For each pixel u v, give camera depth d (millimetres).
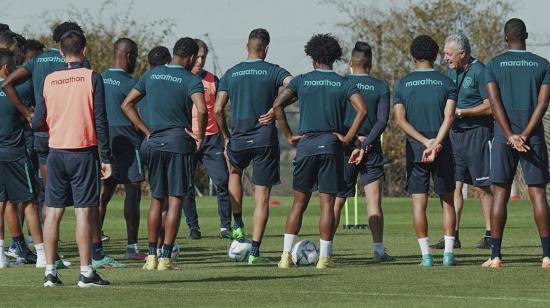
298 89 27719
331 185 27641
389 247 34531
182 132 27312
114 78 31953
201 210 56812
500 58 27281
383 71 83875
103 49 83250
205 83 38094
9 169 28969
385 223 46250
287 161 78812
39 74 29516
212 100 38188
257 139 29125
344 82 27641
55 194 24062
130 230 31750
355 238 38156
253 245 29438
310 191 28109
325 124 27531
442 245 33844
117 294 22547
